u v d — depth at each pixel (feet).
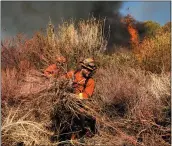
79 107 14.70
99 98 18.10
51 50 21.77
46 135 14.46
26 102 15.14
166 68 22.62
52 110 14.56
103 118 15.93
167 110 16.76
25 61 19.60
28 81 15.75
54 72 15.92
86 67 15.44
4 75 16.53
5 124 13.96
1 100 15.25
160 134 15.83
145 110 16.25
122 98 17.54
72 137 14.90
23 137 13.94
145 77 21.16
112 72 20.84
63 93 14.39
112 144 14.79
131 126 15.99
